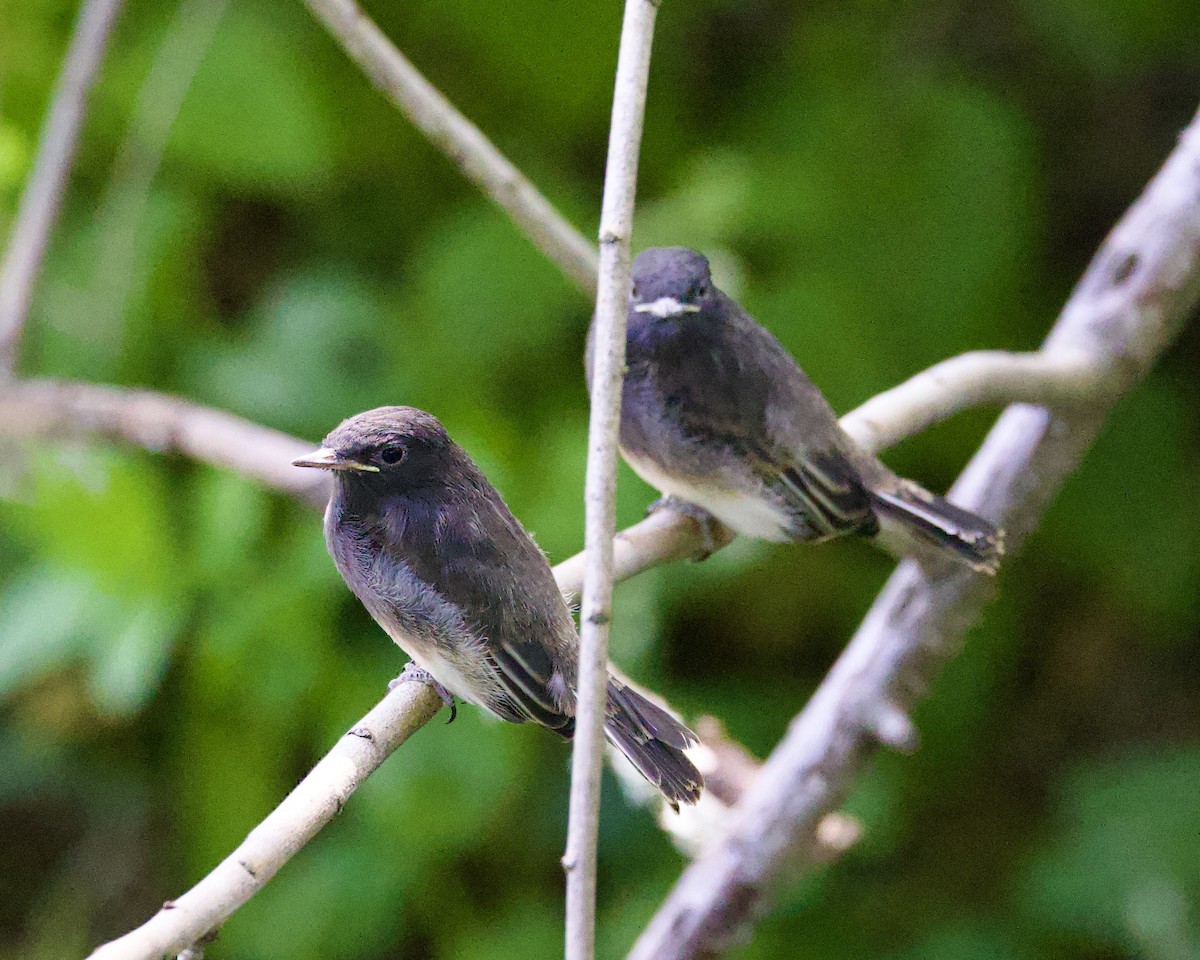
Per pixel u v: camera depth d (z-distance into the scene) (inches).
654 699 256.5
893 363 457.4
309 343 439.2
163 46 440.1
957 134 469.4
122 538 398.9
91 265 439.8
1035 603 527.8
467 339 440.8
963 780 497.0
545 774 437.1
